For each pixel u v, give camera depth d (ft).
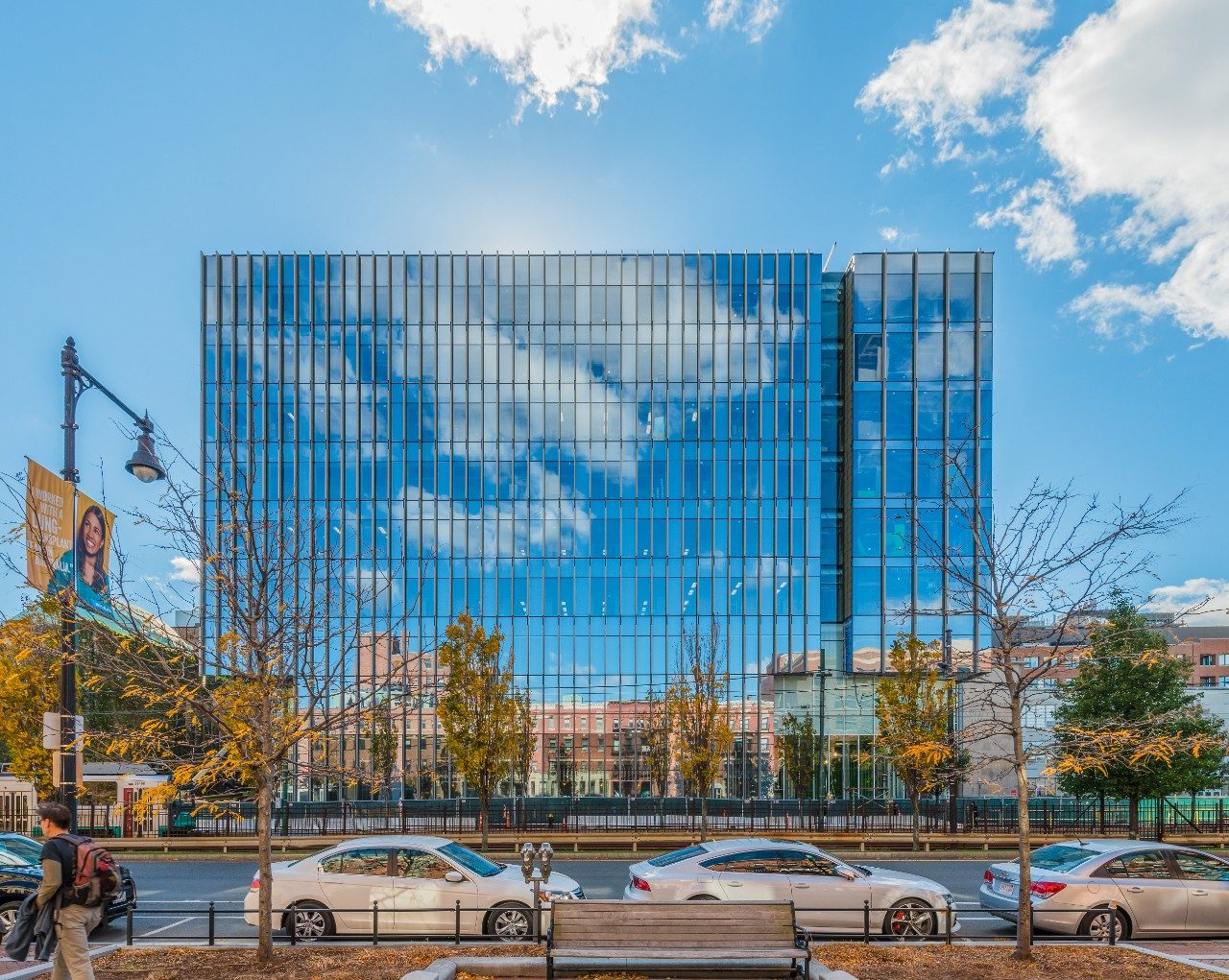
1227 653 254.27
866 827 82.28
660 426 140.67
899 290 136.87
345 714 31.12
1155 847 38.83
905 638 100.32
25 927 21.48
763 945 24.29
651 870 37.47
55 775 40.75
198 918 42.63
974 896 50.80
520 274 143.23
